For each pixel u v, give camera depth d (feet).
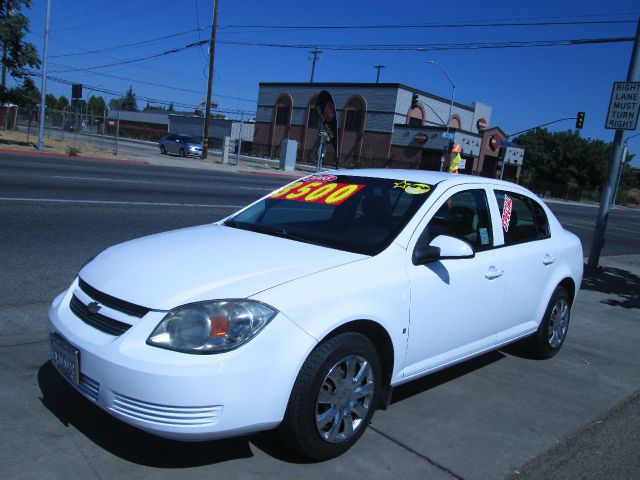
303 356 9.62
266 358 9.27
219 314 9.20
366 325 11.00
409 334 11.87
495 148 192.65
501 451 11.67
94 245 26.35
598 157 227.61
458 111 207.41
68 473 9.45
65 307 10.85
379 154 188.34
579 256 18.78
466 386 15.07
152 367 8.82
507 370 16.69
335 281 10.54
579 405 14.49
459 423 12.75
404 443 11.55
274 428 9.86
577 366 17.63
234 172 102.58
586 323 23.11
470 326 13.76
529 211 17.08
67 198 39.14
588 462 11.54
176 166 97.04
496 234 15.02
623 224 101.40
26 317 16.57
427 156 179.22
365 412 11.11
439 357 13.08
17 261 22.36
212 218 38.68
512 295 15.20
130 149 133.08
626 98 34.50
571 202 197.26
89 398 9.66
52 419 11.07
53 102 352.49
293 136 214.07
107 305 9.98
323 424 10.23
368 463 10.66
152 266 10.61
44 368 13.30
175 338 9.08
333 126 52.29
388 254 11.78
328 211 13.75
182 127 256.73
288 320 9.58
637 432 13.14
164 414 8.85
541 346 17.46
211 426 8.96
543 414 13.71
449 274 12.80
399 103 184.75
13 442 10.16
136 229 31.30
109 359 9.14
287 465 10.30
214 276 10.06
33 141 103.65
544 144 236.02
